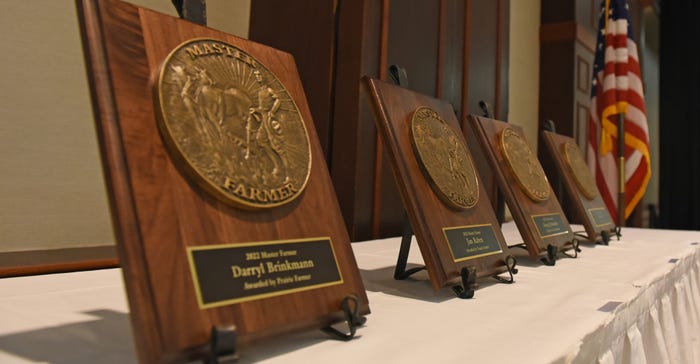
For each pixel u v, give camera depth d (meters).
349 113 2.21
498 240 1.31
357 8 2.23
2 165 1.70
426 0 2.64
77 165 1.88
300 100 0.94
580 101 5.04
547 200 1.71
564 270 1.48
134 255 0.61
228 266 0.70
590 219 2.09
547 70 4.98
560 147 2.16
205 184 0.71
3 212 1.71
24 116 1.75
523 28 4.67
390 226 2.40
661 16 8.09
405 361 0.70
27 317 0.88
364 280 1.29
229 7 2.40
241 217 0.75
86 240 1.91
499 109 3.32
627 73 3.77
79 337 0.78
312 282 0.79
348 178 2.20
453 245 1.13
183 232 0.67
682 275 1.79
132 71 0.70
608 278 1.35
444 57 2.78
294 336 0.81
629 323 1.11
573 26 4.84
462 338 0.81
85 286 1.15
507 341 0.79
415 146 1.17
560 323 0.91
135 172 0.65
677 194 7.96
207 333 0.64
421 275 1.34
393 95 1.21
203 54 0.79
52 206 1.82
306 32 2.31
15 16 1.73
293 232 0.81
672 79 7.99
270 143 0.83
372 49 2.28
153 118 0.70
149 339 0.59
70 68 1.86
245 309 0.69
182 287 0.64
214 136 0.75
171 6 2.13
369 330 0.85
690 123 7.85
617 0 3.86
